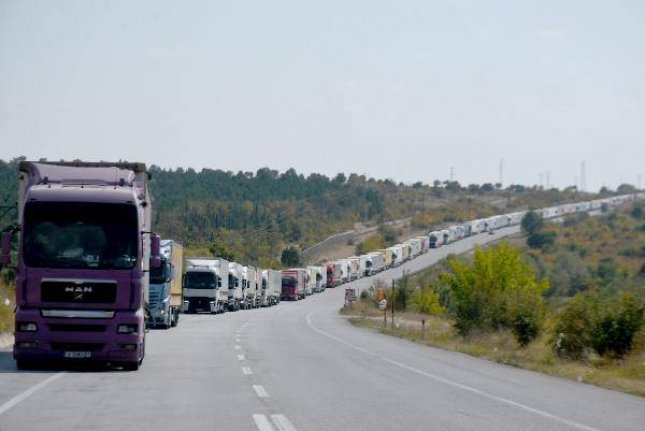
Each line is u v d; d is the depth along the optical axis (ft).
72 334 100.89
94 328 101.65
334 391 88.94
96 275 101.65
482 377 112.88
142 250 105.91
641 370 123.03
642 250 639.35
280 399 80.69
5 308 177.37
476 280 252.21
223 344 164.04
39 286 100.63
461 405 80.59
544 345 165.58
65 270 101.14
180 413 70.23
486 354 158.20
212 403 76.95
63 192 103.04
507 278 252.42
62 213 102.37
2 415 67.56
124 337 102.06
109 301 101.86
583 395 94.53
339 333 225.97
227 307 377.91
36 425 62.90
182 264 249.75
